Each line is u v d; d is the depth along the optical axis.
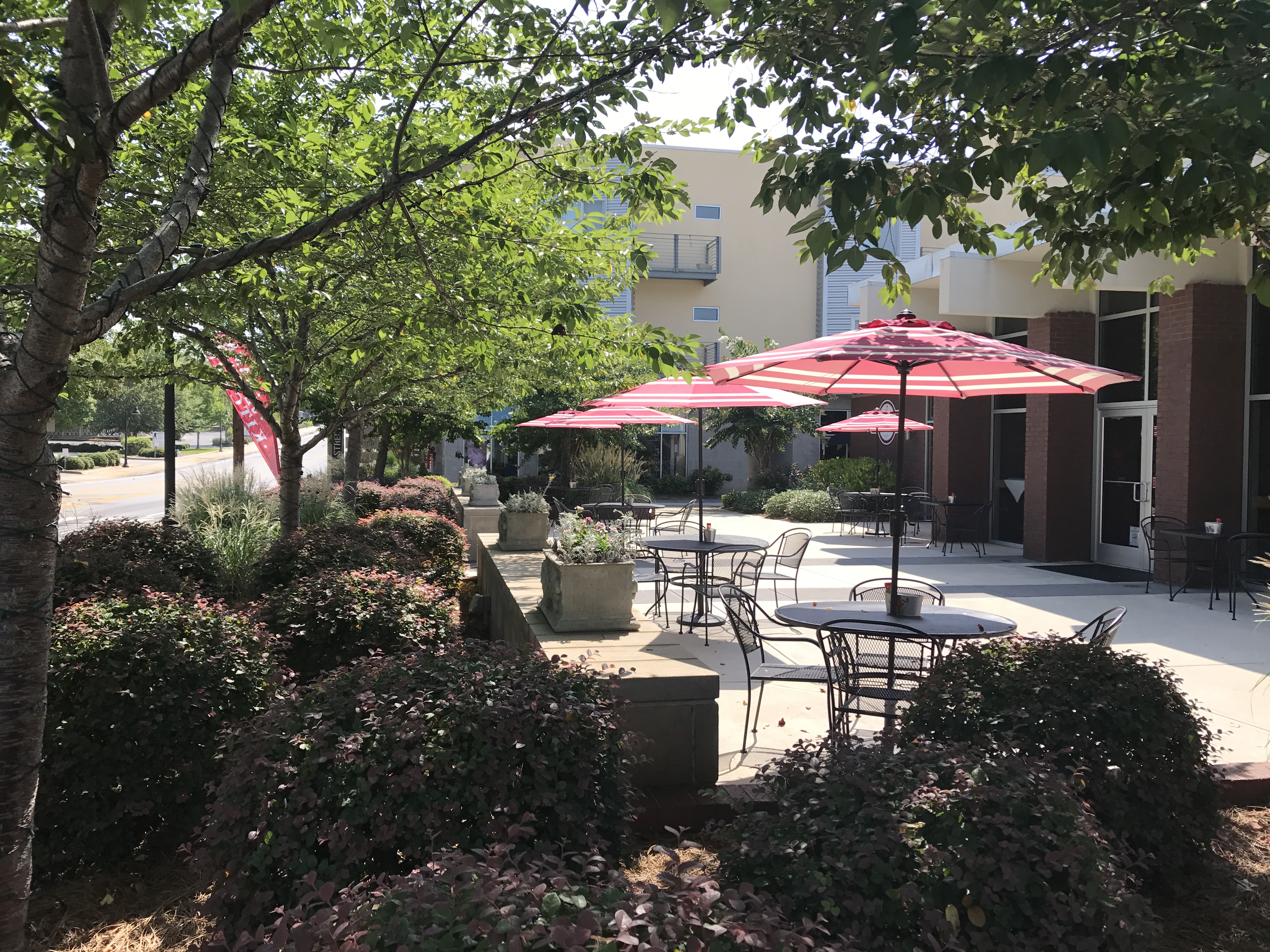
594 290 6.01
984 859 2.18
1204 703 5.95
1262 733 5.30
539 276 5.16
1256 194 3.37
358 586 5.32
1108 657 3.57
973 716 3.38
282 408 7.71
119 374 7.57
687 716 4.18
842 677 4.74
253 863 2.58
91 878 3.49
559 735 2.88
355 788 2.66
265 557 7.13
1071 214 3.89
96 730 3.49
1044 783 2.44
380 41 4.93
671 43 3.38
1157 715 3.32
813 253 2.93
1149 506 12.52
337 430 8.79
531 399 22.23
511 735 2.80
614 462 22.30
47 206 2.53
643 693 4.13
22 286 2.89
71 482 38.09
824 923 2.17
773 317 33.19
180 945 3.01
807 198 3.02
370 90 5.48
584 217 5.67
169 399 10.40
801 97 3.31
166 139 5.16
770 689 6.23
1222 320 10.87
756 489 27.88
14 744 2.68
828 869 2.25
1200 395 10.88
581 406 12.81
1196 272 10.83
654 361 3.93
